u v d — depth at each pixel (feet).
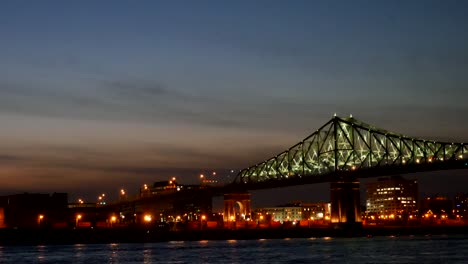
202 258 472.03
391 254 480.23
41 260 467.11
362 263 416.46
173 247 618.44
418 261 421.59
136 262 444.96
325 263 421.59
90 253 536.83
